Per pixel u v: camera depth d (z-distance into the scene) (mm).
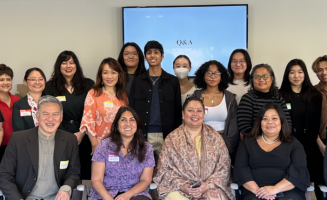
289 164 2748
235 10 4656
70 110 3359
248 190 2752
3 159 2607
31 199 2590
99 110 3186
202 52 4723
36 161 2619
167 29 4711
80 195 2697
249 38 4738
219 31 4691
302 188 2656
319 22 4684
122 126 2688
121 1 4742
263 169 2768
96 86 3252
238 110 3199
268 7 4703
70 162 2793
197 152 2926
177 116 3406
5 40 4746
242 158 2850
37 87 3219
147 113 3309
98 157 2701
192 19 4695
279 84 4770
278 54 4742
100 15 4758
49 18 4746
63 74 3381
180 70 3752
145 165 2766
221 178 2830
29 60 4770
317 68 3504
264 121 2793
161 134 3318
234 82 3752
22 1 4719
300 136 3238
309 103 3248
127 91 3791
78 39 4773
